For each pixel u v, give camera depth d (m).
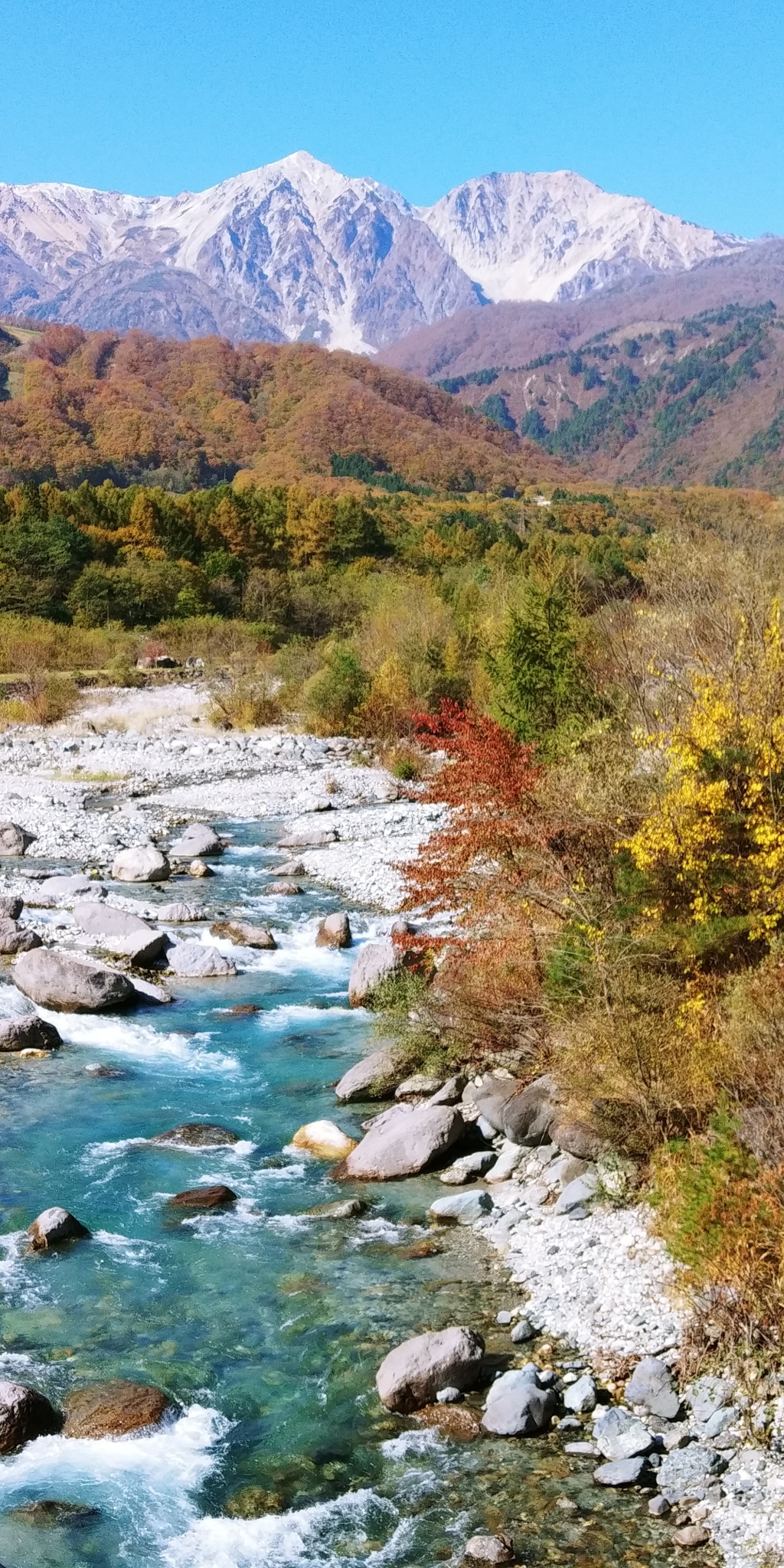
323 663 54.00
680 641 16.41
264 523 119.62
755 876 11.34
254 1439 7.91
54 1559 6.79
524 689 23.88
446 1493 7.35
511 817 13.46
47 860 26.95
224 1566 6.74
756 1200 8.49
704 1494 7.14
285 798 34.94
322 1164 12.38
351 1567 6.72
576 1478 7.44
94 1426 7.98
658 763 12.84
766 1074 9.69
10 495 105.06
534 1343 8.91
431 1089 13.77
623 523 183.38
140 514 102.38
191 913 22.16
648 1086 10.62
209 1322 9.29
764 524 25.25
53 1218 10.60
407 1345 8.53
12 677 62.06
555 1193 11.18
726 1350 8.16
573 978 12.44
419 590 58.91
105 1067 14.97
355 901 23.56
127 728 49.75
